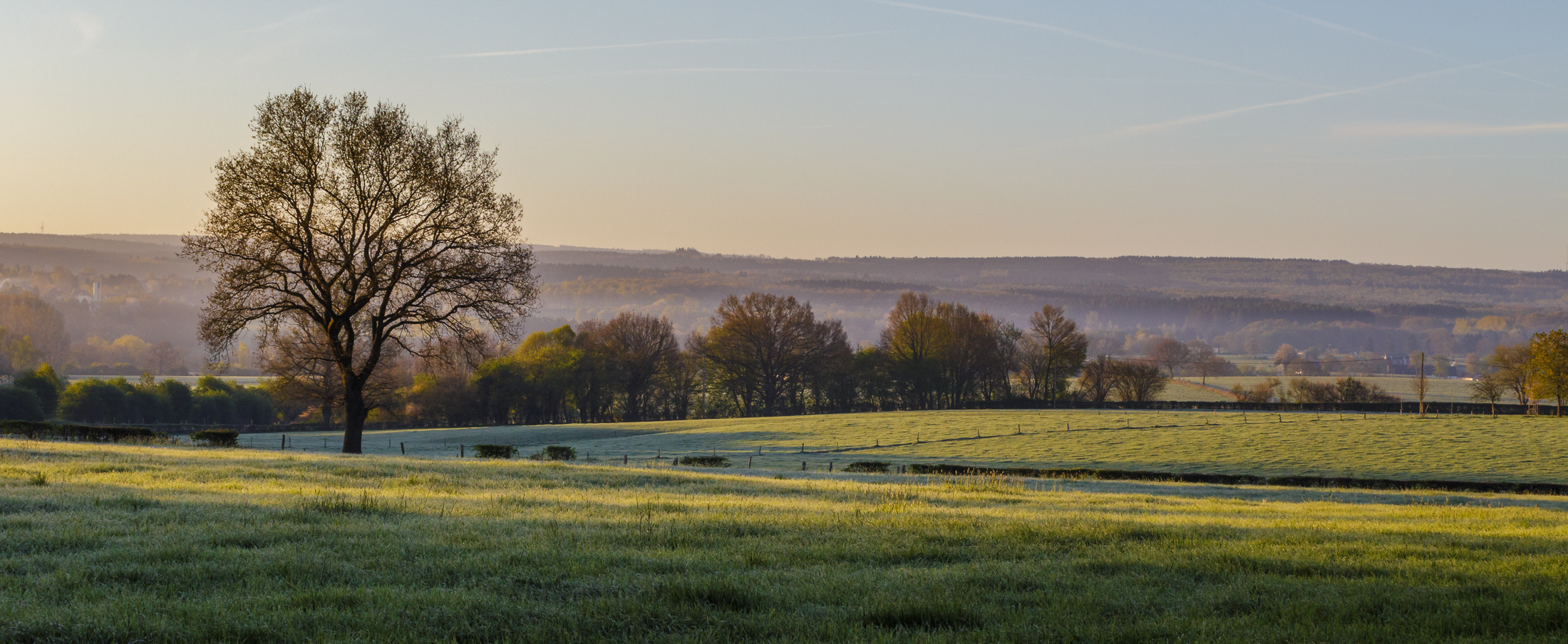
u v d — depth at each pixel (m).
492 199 38.50
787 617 7.76
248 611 7.47
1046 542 12.49
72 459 23.56
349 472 23.22
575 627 7.29
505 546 10.98
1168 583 9.70
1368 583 9.72
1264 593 9.08
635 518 14.23
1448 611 8.39
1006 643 7.26
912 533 13.08
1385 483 42.69
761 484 24.17
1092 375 120.69
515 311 39.62
